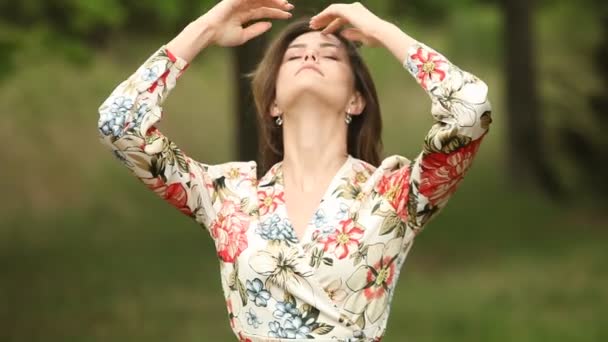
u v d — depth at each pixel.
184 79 28.70
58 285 17.94
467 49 37.56
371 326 5.33
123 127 5.40
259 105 5.78
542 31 28.20
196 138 26.70
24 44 15.35
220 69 28.94
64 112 25.53
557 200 25.67
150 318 15.81
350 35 5.64
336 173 5.52
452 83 5.28
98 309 16.36
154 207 23.94
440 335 14.49
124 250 20.64
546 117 27.02
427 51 5.38
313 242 5.31
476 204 24.67
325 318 5.27
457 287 17.67
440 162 5.28
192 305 16.56
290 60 5.61
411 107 31.30
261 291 5.31
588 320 15.28
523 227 22.84
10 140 24.30
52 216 22.92
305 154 5.52
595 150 26.27
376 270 5.34
